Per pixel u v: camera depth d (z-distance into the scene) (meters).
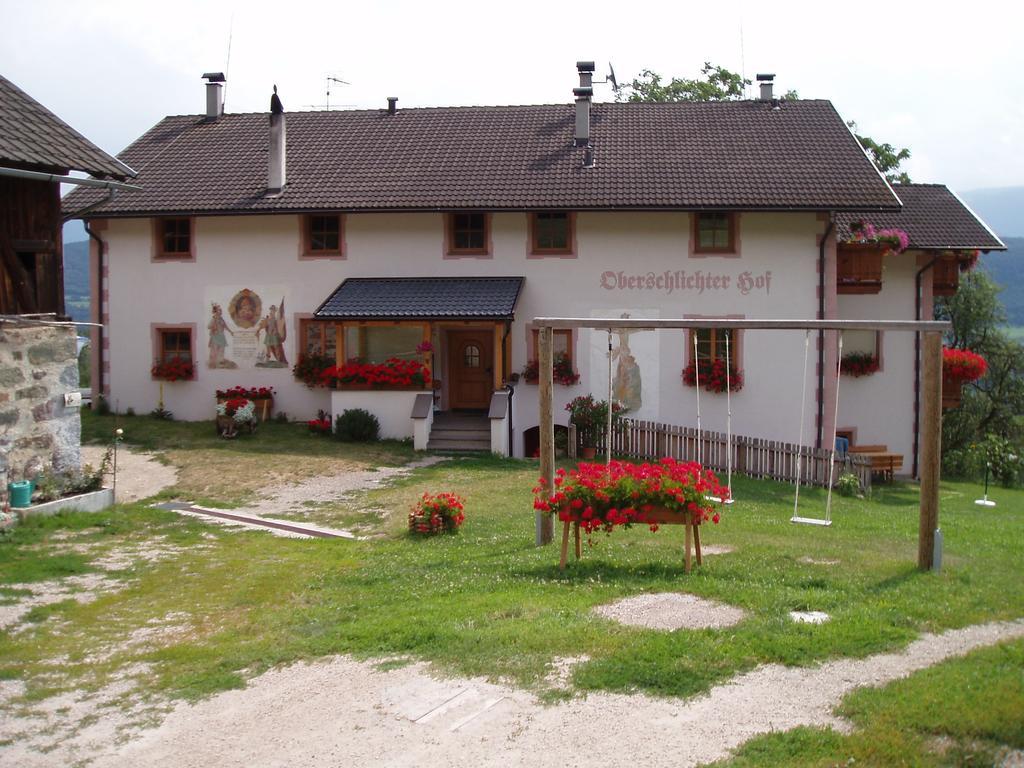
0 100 14.04
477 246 22.80
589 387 22.45
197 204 22.70
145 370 23.52
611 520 10.01
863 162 22.89
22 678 7.36
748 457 20.70
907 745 5.55
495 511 14.79
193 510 14.82
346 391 21.56
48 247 14.02
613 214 22.25
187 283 23.31
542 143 24.50
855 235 22.42
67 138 14.22
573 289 22.44
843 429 24.33
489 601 8.84
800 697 6.40
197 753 6.01
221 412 21.27
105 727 6.45
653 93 40.88
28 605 9.38
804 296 21.98
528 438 22.70
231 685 7.09
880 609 8.27
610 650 7.31
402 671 7.17
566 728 6.08
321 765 5.77
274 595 9.68
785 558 10.80
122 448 20.08
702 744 5.78
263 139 25.88
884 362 24.39
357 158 24.34
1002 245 23.95
